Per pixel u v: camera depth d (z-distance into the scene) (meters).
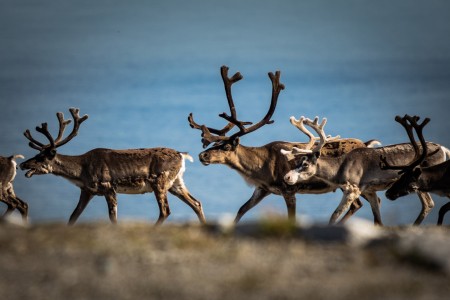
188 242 30.88
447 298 26.41
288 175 48.53
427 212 48.94
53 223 34.84
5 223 34.62
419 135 48.16
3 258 29.59
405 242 29.86
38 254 29.92
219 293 26.67
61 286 27.33
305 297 26.31
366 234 31.58
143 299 26.44
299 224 32.31
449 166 47.78
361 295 26.47
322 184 49.81
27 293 26.95
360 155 49.16
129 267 28.66
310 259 29.19
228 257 29.41
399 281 27.45
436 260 28.55
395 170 49.06
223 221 34.88
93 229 33.09
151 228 33.66
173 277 27.80
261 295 26.45
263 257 29.41
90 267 28.69
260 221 32.12
